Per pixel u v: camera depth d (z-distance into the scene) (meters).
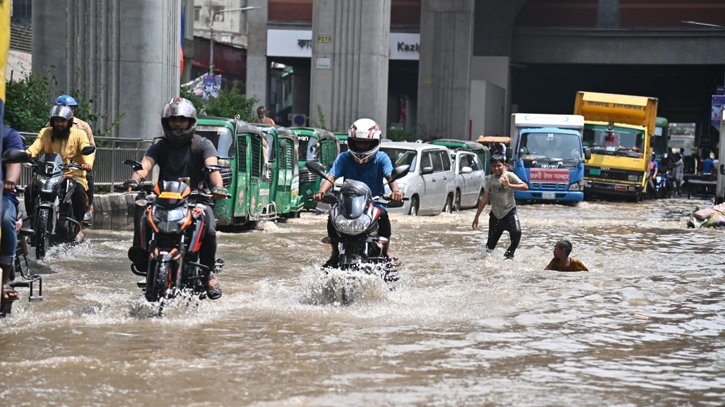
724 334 9.80
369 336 9.22
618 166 43.47
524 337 9.36
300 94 93.94
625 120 44.28
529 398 6.95
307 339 8.98
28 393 6.80
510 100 82.25
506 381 7.46
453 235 22.31
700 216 25.98
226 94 43.16
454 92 68.31
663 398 7.07
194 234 9.86
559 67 88.25
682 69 85.25
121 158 22.20
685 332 9.86
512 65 82.38
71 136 14.70
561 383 7.45
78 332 9.01
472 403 6.77
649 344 9.17
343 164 11.74
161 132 26.97
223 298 11.35
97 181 21.12
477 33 81.56
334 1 45.06
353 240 11.20
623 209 38.25
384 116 46.06
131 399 6.69
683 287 13.36
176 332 9.12
